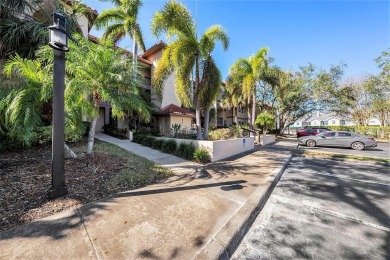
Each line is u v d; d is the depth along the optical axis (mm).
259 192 3957
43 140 6320
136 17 12312
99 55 4996
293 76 25094
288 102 25469
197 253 2084
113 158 6164
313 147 12828
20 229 2373
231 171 5738
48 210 2859
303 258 2180
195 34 9297
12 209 2783
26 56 7000
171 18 8766
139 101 5980
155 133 14086
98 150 7160
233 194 3852
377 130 21312
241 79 15211
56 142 3225
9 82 4867
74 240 2207
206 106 9984
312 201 3836
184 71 9008
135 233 2396
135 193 3732
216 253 2104
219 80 9656
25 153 5758
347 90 23500
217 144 7551
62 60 3240
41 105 4602
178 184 4402
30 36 6781
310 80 24375
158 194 3723
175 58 8516
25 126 3979
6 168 4410
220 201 3486
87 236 2293
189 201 3432
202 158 6996
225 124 28875
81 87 4738
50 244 2117
